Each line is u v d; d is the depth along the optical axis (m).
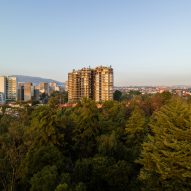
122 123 73.69
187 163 28.66
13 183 41.81
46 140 53.72
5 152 47.25
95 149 58.88
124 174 42.03
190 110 32.59
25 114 91.94
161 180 30.73
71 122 66.94
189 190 29.14
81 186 35.19
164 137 31.61
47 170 37.66
